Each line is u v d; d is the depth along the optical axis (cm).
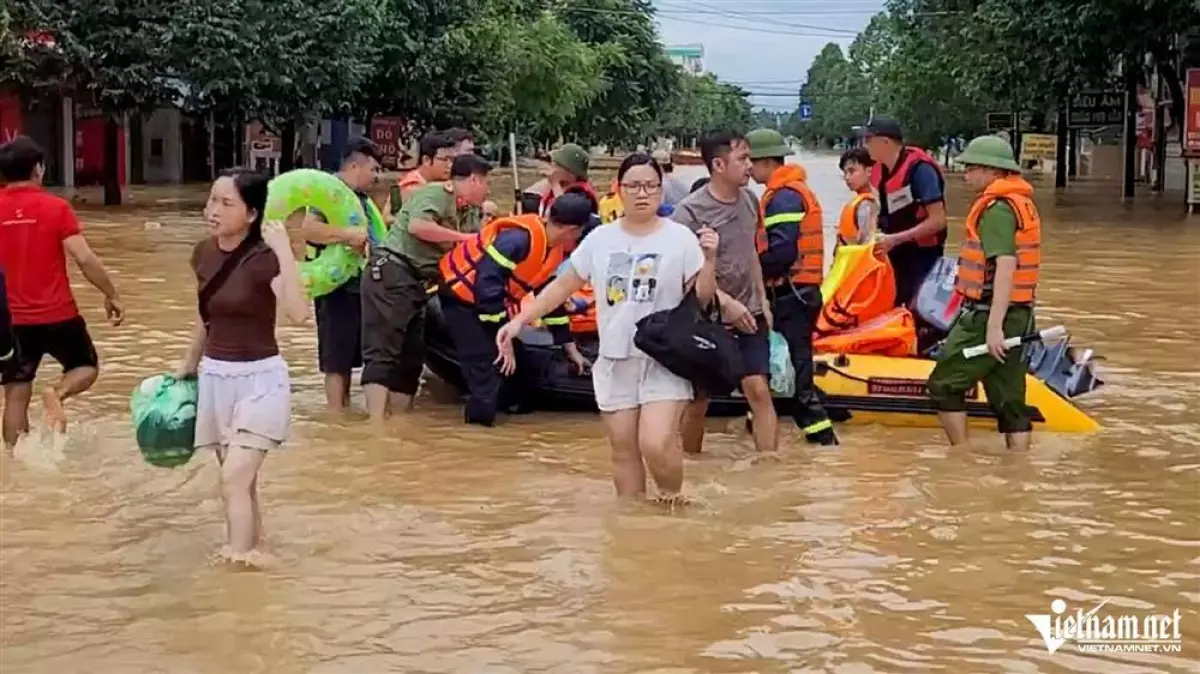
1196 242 2411
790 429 909
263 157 4122
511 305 925
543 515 697
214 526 672
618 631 532
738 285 790
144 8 3095
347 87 3544
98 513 693
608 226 713
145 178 4606
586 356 960
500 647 514
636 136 8106
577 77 5378
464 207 949
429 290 970
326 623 540
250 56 3212
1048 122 6456
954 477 777
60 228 829
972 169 815
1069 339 1138
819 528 674
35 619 543
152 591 577
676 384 704
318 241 933
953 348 827
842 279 966
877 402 913
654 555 629
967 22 4197
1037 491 747
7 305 751
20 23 2942
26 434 849
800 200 825
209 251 627
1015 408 838
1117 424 920
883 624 541
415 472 789
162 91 3184
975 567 614
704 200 783
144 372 1066
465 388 990
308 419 930
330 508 710
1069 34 3120
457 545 645
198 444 637
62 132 4059
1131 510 710
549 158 1045
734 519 690
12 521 678
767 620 545
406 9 4294
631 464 725
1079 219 3036
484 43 4484
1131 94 3894
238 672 491
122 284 1642
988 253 801
